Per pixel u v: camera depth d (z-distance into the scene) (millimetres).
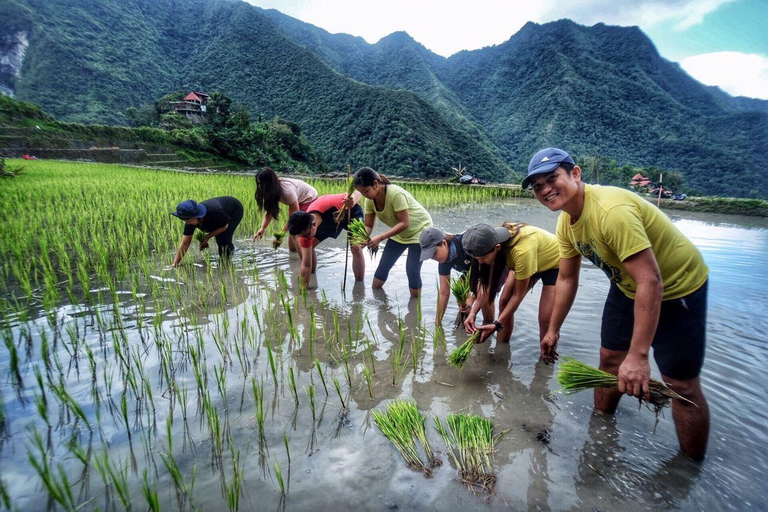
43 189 12070
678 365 2406
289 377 3439
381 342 4156
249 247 7883
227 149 57219
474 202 16047
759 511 2174
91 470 2377
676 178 56844
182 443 2627
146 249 7051
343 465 2482
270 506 2166
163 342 3928
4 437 2625
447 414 3039
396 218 5113
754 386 3359
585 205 2398
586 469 2482
